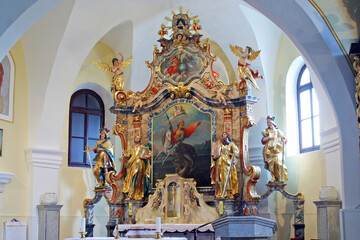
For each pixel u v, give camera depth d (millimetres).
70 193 15539
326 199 11836
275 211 14977
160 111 15023
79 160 16125
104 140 14828
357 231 10000
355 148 10125
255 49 15578
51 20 14508
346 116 10148
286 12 9805
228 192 13664
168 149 14758
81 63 15250
